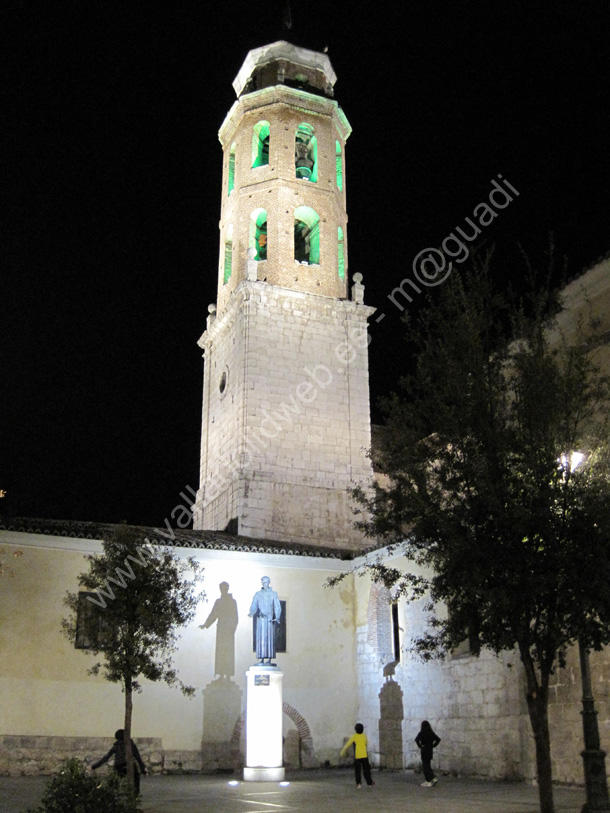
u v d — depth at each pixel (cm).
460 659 2161
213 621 2505
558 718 1800
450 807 1472
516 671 1941
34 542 2319
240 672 2488
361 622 2692
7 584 2259
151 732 2325
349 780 2127
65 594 2311
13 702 2181
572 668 1784
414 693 2341
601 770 1183
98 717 2266
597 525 1163
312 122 3775
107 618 1769
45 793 1260
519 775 1894
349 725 2608
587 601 1130
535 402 1255
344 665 2667
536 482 1197
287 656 2594
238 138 3791
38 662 2236
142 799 1667
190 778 2216
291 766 2498
